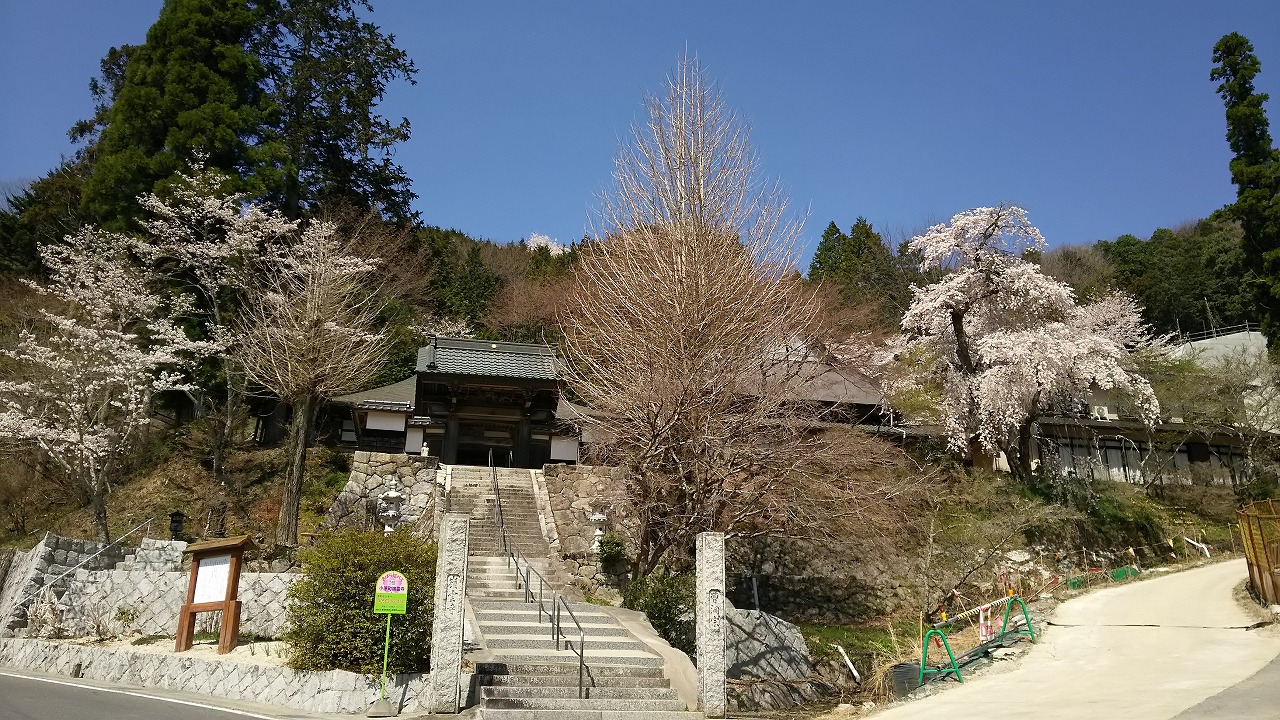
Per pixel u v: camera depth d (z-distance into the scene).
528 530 21.83
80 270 24.53
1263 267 35.06
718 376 18.86
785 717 12.88
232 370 26.61
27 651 15.73
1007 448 28.98
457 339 28.73
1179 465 36.53
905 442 29.69
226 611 14.08
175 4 30.69
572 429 27.95
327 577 12.46
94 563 18.36
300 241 28.02
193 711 10.95
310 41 35.78
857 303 39.72
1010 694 11.74
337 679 11.86
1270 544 17.08
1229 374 34.47
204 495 24.28
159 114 28.92
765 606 21.84
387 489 22.98
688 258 19.80
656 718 11.11
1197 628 15.98
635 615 15.80
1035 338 28.53
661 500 18.91
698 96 21.47
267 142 31.28
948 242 30.78
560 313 31.95
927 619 21.72
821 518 19.91
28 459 23.50
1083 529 27.61
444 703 10.96
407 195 38.28
